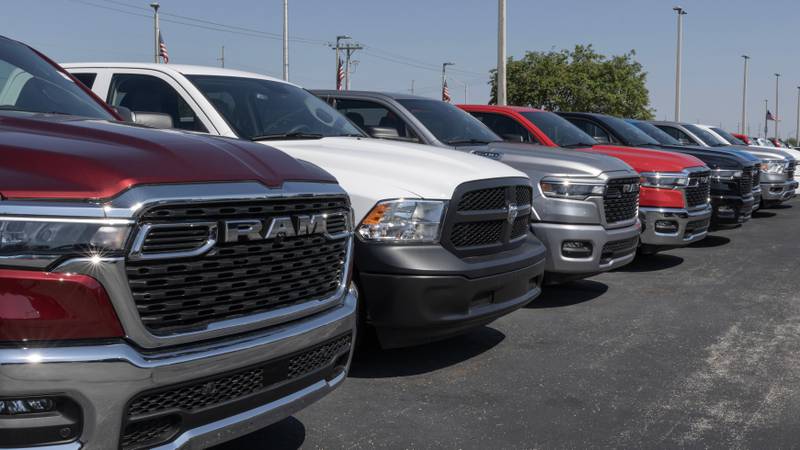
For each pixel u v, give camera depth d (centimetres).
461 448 385
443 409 441
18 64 416
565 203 700
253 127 546
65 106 404
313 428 406
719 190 1209
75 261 239
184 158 279
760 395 481
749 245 1189
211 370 269
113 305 244
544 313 693
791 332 642
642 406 456
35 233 236
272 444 382
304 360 317
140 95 557
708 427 425
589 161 724
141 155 271
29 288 234
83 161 255
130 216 246
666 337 618
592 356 558
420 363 530
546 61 4434
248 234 280
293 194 300
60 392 237
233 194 274
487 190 512
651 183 919
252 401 290
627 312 703
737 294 798
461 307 485
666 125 1734
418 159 516
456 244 491
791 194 1716
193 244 263
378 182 479
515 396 468
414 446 386
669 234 917
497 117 981
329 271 332
